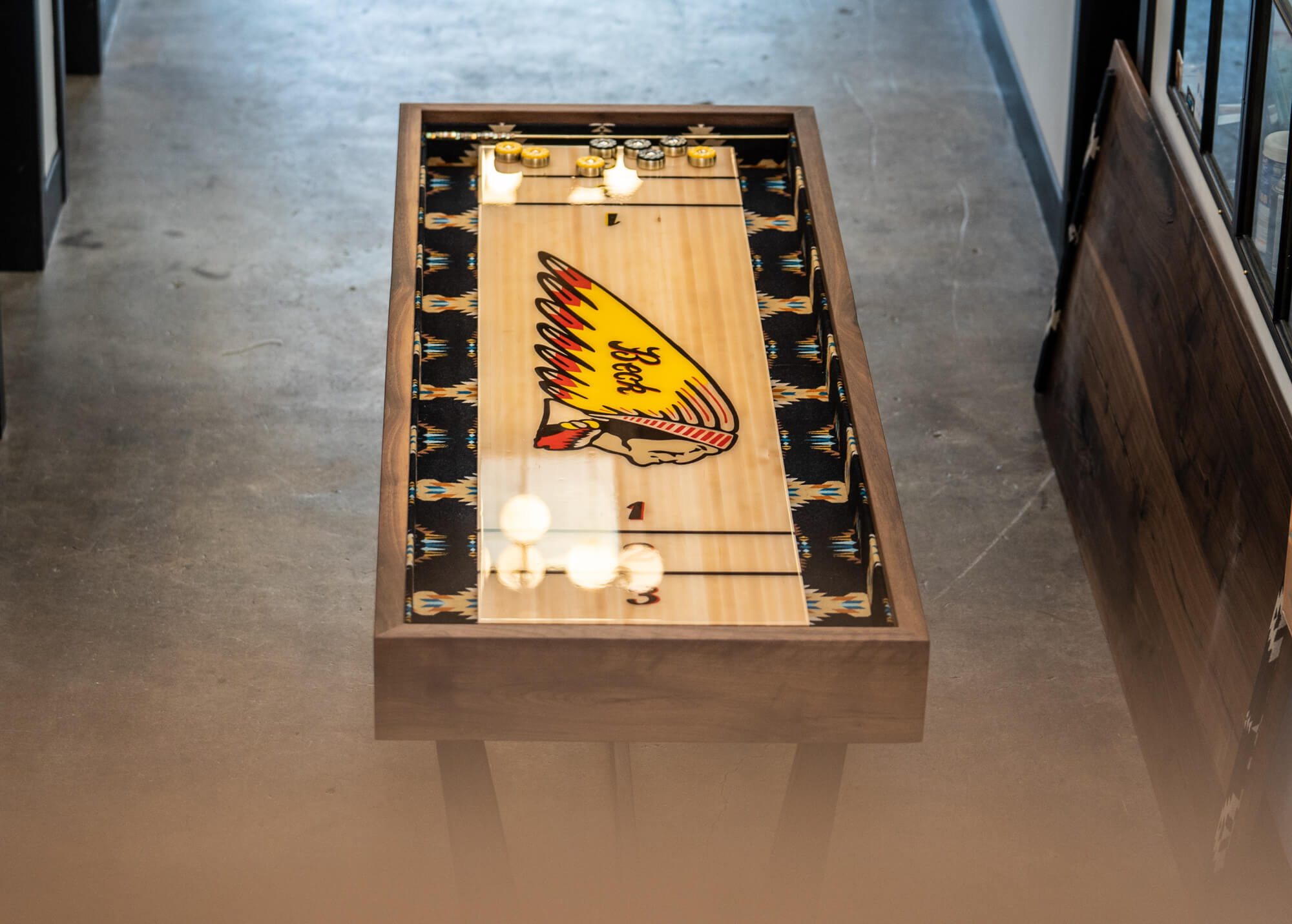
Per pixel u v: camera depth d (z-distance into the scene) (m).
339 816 2.97
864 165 5.51
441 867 2.86
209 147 5.50
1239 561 2.72
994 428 4.21
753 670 2.09
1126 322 3.57
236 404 4.21
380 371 4.39
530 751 3.13
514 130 3.49
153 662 3.32
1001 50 6.04
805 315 2.97
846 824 2.99
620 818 2.79
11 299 4.57
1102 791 3.08
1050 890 2.86
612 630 2.07
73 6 5.75
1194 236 3.20
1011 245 5.06
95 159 5.37
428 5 6.65
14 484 3.83
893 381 4.39
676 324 2.92
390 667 2.06
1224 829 2.55
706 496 2.46
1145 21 3.68
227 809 2.97
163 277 4.75
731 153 3.51
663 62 6.20
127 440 4.03
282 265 4.85
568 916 2.74
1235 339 2.88
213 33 6.32
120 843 2.88
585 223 3.22
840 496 2.48
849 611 2.23
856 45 6.38
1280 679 2.41
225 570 3.61
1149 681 3.15
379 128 5.69
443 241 3.13
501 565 2.28
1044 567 3.71
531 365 2.77
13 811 2.94
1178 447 3.12
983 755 3.16
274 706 3.23
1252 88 2.77
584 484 2.47
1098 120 3.96
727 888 2.82
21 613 3.43
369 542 3.73
